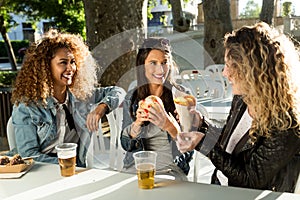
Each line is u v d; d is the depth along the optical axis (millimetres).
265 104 1442
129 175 1548
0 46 18500
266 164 1411
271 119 1426
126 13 4020
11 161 1595
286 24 6391
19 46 18531
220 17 5812
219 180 1735
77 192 1395
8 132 1963
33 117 1866
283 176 1443
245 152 1503
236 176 1467
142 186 1395
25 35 18547
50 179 1525
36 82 1896
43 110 1882
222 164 1494
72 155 1546
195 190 1370
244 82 1506
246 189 1367
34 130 1880
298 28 6238
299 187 1476
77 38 2193
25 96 1878
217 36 5734
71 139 1977
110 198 1332
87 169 1634
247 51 1495
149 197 1324
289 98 1430
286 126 1399
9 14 10242
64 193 1390
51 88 1937
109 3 3965
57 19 8234
